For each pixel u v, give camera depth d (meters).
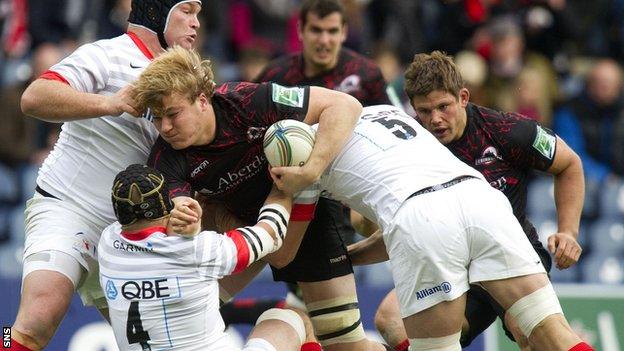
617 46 48.94
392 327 24.02
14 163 38.62
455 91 22.19
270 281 33.84
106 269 20.03
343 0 43.03
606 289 33.84
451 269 20.25
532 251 20.50
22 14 44.00
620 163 42.47
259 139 20.77
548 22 46.38
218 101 20.58
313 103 20.84
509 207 20.75
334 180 21.36
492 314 24.41
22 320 20.62
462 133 22.58
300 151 20.22
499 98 42.34
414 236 20.16
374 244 23.48
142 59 21.81
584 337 33.41
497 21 45.66
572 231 23.05
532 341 20.42
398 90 39.88
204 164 20.70
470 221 20.19
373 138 21.17
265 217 20.58
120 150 21.70
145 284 19.72
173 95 19.69
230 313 30.03
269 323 22.12
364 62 30.66
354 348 22.86
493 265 20.30
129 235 19.84
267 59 43.94
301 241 22.20
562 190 23.36
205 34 45.34
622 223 40.25
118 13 43.50
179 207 19.58
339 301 22.61
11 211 38.12
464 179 20.67
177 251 19.62
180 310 19.77
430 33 46.59
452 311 20.41
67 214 21.67
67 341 31.97
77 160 21.78
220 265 19.86
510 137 22.56
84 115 20.23
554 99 43.69
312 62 30.23
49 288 20.86
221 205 22.34
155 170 19.91
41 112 20.55
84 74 21.09
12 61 43.53
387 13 46.31
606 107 43.06
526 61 45.16
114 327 20.17
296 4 47.59
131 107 19.97
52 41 44.38
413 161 20.77
